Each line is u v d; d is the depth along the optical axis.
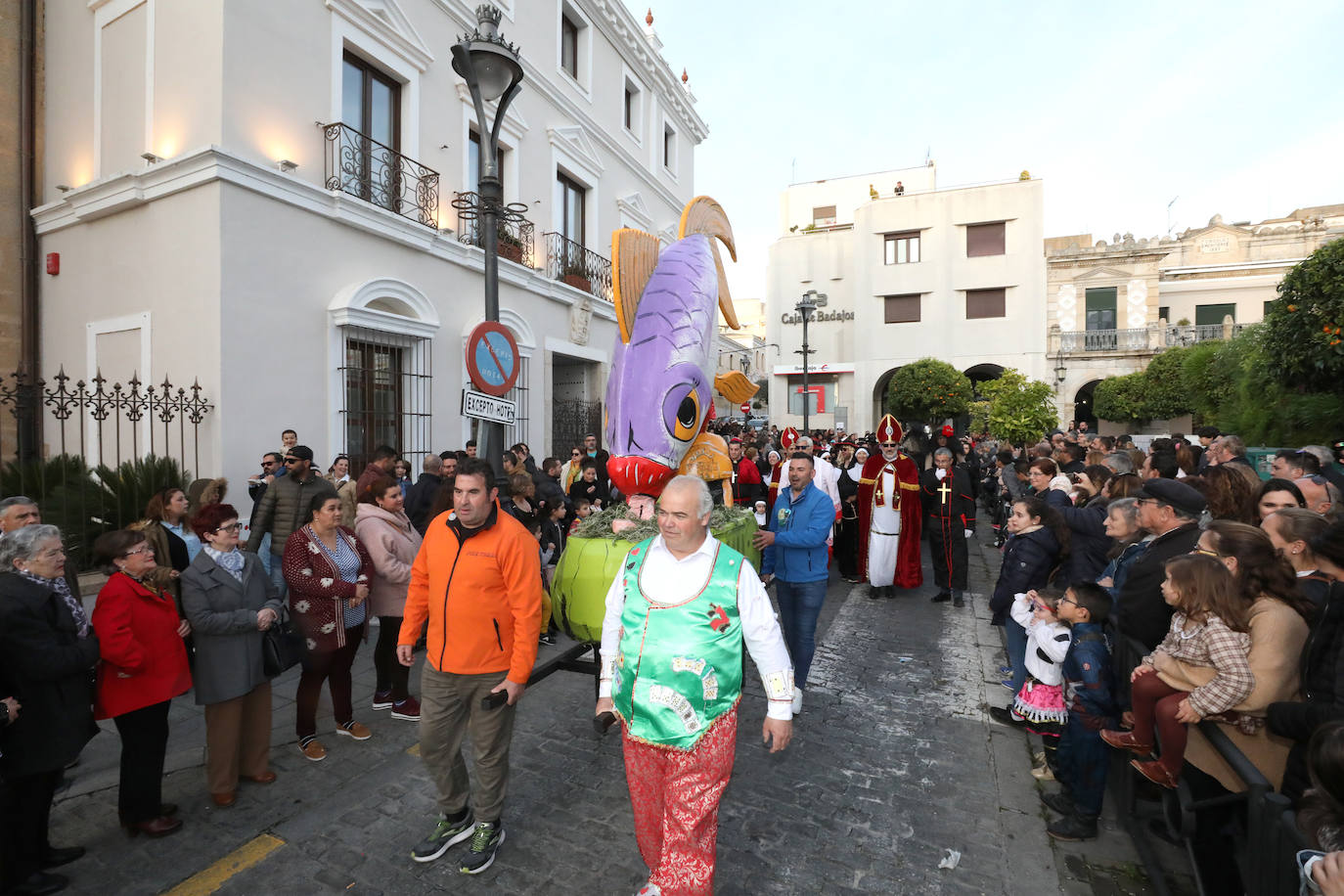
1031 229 25.91
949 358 26.89
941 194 26.89
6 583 2.60
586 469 9.04
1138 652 3.20
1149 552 3.43
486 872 2.87
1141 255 25.91
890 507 7.45
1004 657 5.61
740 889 2.77
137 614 2.98
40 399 7.04
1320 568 2.51
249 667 3.36
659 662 2.32
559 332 12.76
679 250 4.32
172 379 7.30
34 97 8.79
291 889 2.75
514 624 2.91
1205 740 2.54
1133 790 3.09
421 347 9.45
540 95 12.12
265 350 7.34
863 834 3.15
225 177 6.87
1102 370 26.00
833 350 29.88
